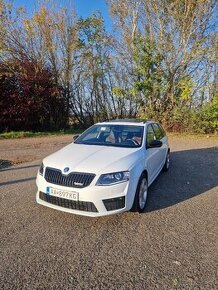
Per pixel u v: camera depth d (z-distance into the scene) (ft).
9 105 54.70
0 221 14.58
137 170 15.25
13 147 39.37
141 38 59.47
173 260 11.42
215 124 55.83
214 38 58.95
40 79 58.29
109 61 72.59
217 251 12.13
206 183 22.22
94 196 13.56
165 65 61.57
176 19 60.03
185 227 14.34
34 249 12.02
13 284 9.84
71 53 68.85
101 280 10.14
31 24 61.98
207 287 9.83
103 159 15.01
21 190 19.53
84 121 75.87
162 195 19.24
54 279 10.14
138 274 10.50
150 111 63.31
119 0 64.85
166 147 25.08
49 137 51.85
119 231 13.79
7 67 55.67
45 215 15.35
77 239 12.95
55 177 14.42
